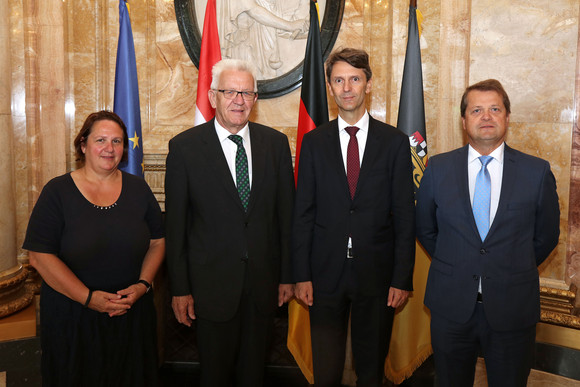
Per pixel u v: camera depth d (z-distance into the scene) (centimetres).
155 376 217
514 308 193
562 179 266
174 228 212
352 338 229
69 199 199
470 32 283
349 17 328
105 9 331
